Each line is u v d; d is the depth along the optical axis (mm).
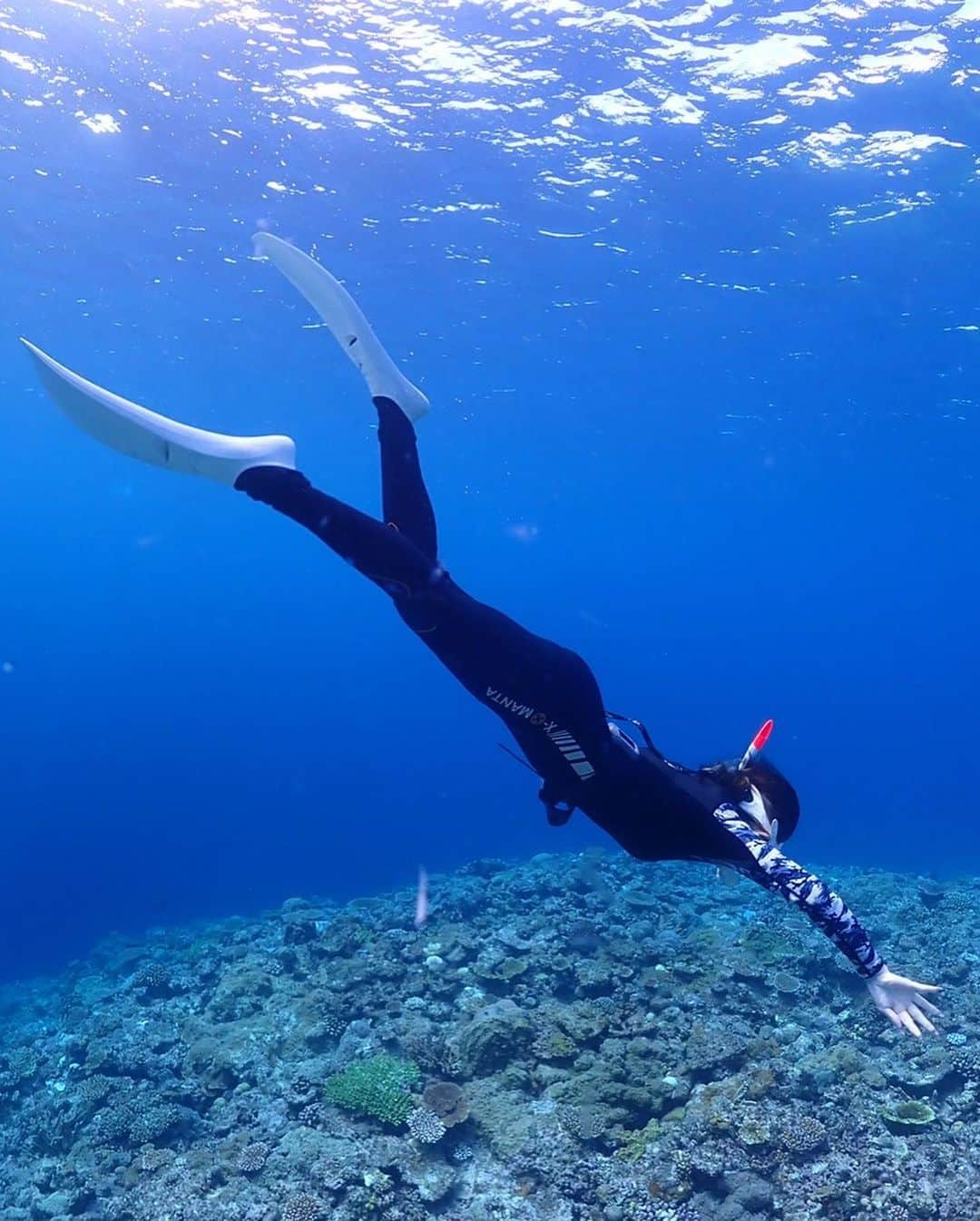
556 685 3219
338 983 10250
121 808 69812
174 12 12461
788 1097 7547
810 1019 9297
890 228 17844
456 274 21062
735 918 13547
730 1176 6652
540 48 13125
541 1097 7883
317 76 13891
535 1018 8742
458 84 14062
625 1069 7977
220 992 10961
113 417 3051
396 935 11625
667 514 60562
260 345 26391
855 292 20984
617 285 21359
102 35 12977
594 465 43188
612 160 16000
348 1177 6871
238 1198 6988
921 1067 8156
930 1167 6695
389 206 17938
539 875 15359
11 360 29234
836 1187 6465
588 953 11000
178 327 25312
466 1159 7312
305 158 16234
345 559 3141
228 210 18234
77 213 18297
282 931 14062
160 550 104312
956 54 12562
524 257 20062
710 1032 8469
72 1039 11023
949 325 22516
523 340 25312
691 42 12781
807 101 13906
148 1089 8992
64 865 43156
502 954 10562
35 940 25844
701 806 3180
